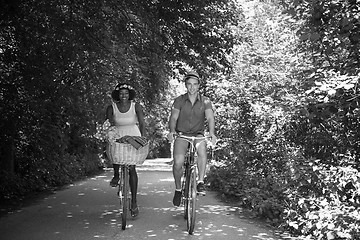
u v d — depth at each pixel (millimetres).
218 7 12469
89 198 11367
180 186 7934
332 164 7965
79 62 11023
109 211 9359
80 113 13305
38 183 13094
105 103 13859
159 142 44531
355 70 7008
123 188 7809
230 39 12820
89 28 10805
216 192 12586
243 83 13781
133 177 8492
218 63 13398
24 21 9867
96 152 22141
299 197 7742
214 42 12422
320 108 7020
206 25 12125
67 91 11422
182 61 12992
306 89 7461
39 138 12203
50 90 10891
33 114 10922
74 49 10484
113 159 7797
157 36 11836
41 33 10070
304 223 7371
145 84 14039
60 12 10133
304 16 8086
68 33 10297
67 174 16031
